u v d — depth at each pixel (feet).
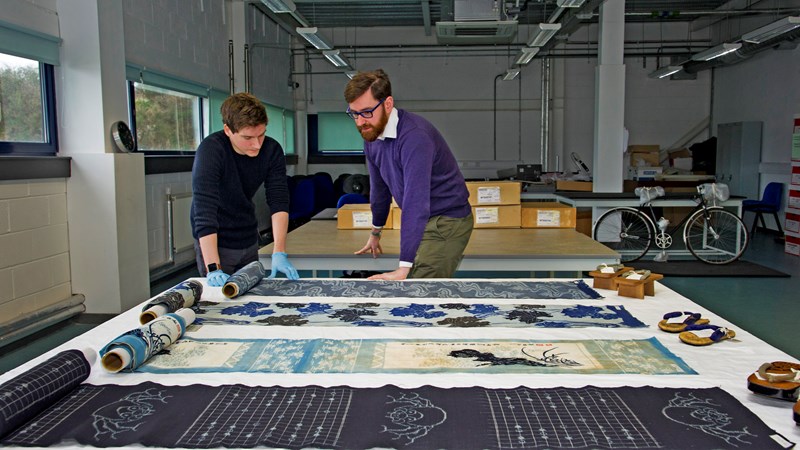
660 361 4.08
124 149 13.67
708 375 3.83
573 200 21.34
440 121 36.73
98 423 3.22
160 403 3.46
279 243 8.05
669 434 3.03
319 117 36.76
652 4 31.53
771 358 4.13
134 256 14.03
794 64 28.30
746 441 2.95
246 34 26.03
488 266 9.83
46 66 13.06
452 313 5.35
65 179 13.26
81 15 13.07
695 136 36.40
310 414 3.28
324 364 4.06
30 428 3.17
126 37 16.38
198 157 7.36
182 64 20.20
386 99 6.68
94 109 13.26
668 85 36.19
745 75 32.50
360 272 14.32
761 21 29.55
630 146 34.58
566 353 4.25
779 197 27.91
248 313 5.38
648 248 21.77
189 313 4.95
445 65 36.22
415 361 4.10
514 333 4.74
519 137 36.52
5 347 11.39
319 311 5.44
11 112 12.18
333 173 36.58
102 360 3.88
